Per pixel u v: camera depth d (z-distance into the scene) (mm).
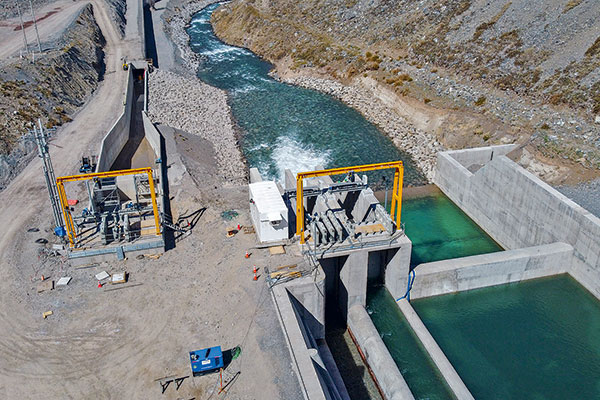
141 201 45656
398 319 41469
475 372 37594
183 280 36688
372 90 78375
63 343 32125
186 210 44594
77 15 96000
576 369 37875
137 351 31562
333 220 40156
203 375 30031
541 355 39031
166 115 68438
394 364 35938
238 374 30031
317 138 68875
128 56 87188
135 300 35156
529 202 47625
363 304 41844
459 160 58219
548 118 58188
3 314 34062
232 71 93688
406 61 80375
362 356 38969
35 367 30609
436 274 42844
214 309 34344
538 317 42406
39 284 36406
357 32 94312
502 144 59281
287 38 99312
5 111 57000
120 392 29156
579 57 62000
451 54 75562
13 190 47781
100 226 39219
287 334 32094
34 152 54281
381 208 41531
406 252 40438
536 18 70938
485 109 63969
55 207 38750
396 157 64500
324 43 92250
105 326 33250
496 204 51469
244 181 57375
